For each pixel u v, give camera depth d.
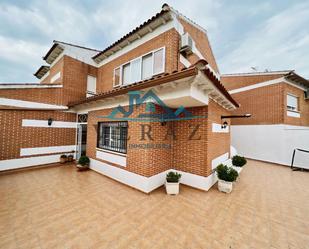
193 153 5.12
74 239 2.63
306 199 4.31
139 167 4.80
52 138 7.78
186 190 4.84
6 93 6.41
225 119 7.61
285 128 9.21
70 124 8.46
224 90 4.65
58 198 4.17
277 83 9.75
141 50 6.83
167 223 3.12
